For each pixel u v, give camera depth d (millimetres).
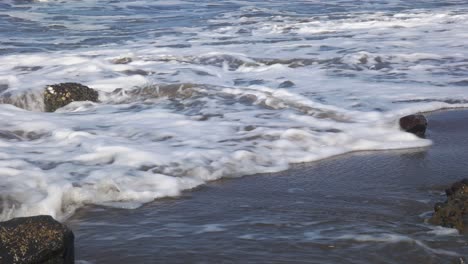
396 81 14617
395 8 28344
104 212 7473
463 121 11562
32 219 5688
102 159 9047
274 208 7590
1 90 13688
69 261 5719
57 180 8086
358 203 7723
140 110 12180
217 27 23484
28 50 19281
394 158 9602
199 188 8312
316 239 6637
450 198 7305
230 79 15023
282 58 17203
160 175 8500
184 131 10602
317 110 11883
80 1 31359
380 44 19297
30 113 11938
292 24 23781
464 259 6164
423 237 6605
